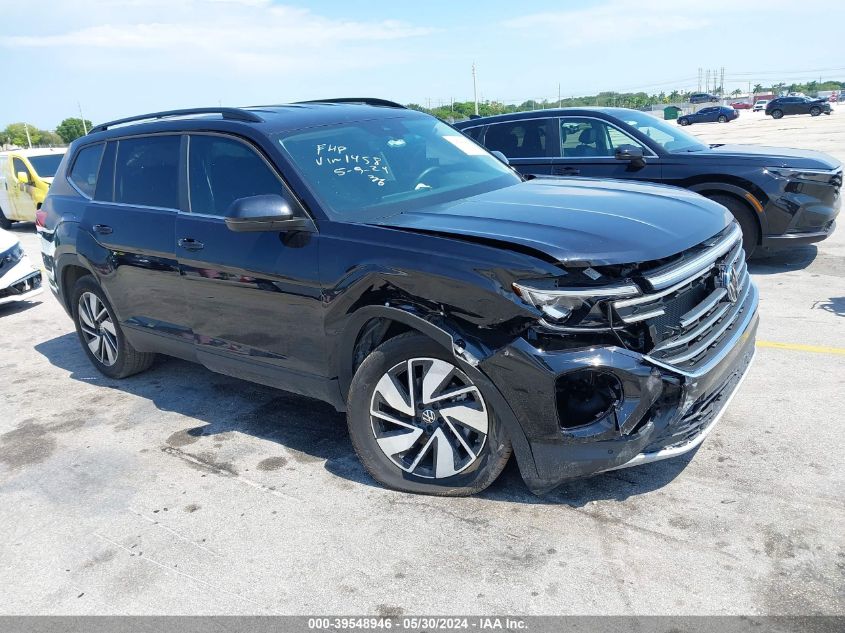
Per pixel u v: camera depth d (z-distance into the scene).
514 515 3.28
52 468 4.17
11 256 7.77
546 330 2.90
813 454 3.59
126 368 5.43
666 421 2.94
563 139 8.14
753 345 3.76
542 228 3.13
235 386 5.25
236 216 3.52
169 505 3.65
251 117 4.21
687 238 3.16
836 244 8.38
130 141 4.95
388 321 3.46
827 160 7.21
